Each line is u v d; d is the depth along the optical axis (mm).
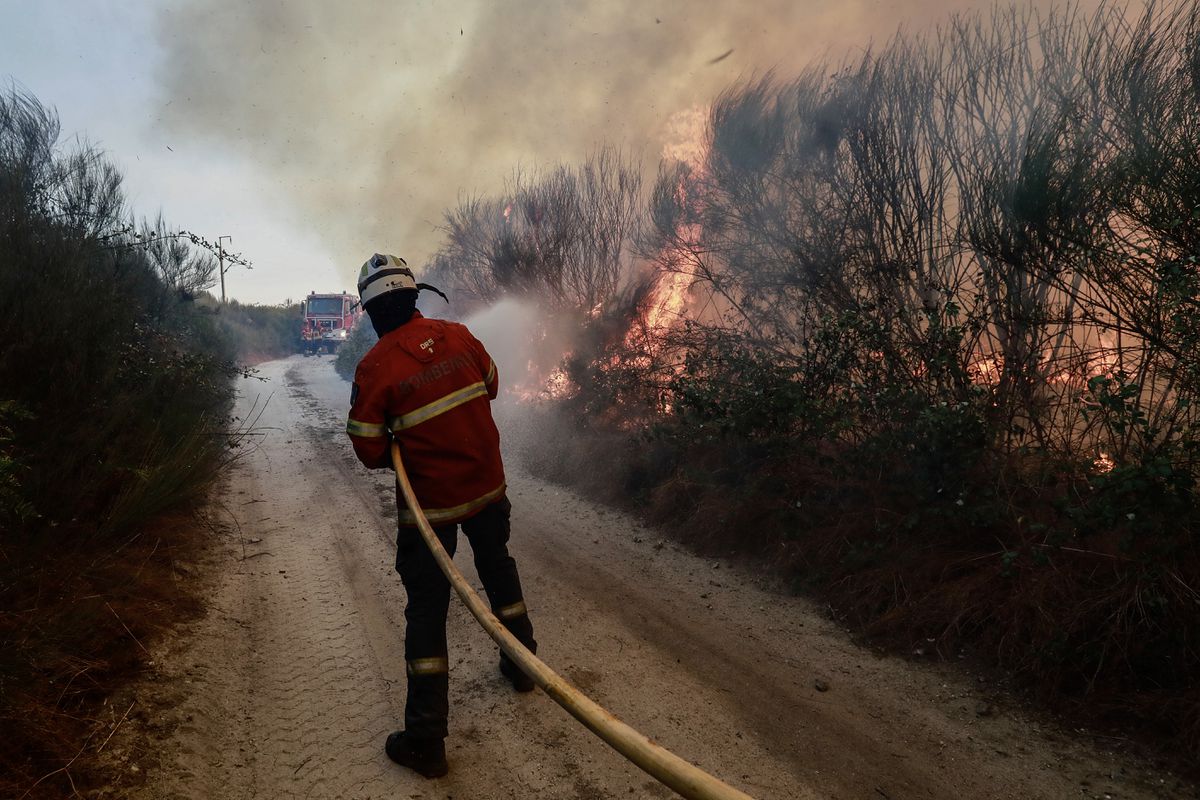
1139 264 3537
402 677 3344
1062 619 3156
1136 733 2771
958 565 3793
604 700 3170
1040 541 3588
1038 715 2963
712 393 5348
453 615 4039
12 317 4262
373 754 2760
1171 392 3654
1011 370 4301
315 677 3334
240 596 4188
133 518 4305
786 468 4910
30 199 6027
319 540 5336
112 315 5168
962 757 2750
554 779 2643
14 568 3260
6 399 3955
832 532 4371
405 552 2812
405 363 2818
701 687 3285
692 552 5012
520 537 5473
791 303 5996
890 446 4211
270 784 2578
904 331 4766
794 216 5816
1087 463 3676
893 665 3426
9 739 2436
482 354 3086
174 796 2420
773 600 4195
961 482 3953
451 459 2861
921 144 4910
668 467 6000
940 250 4883
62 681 2861
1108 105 3832
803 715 3062
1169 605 2957
